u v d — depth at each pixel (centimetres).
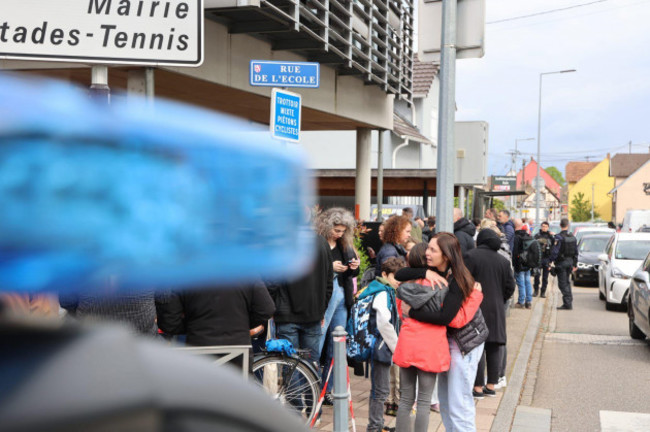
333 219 659
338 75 1224
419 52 713
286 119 598
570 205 12975
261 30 899
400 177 2162
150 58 277
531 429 659
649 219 3491
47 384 24
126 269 26
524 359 984
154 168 27
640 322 1127
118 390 25
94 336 28
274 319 595
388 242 757
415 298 479
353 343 554
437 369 480
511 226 1479
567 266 1612
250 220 30
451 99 702
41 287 23
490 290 740
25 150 23
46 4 265
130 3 274
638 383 871
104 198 25
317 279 593
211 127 29
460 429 494
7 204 23
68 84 25
